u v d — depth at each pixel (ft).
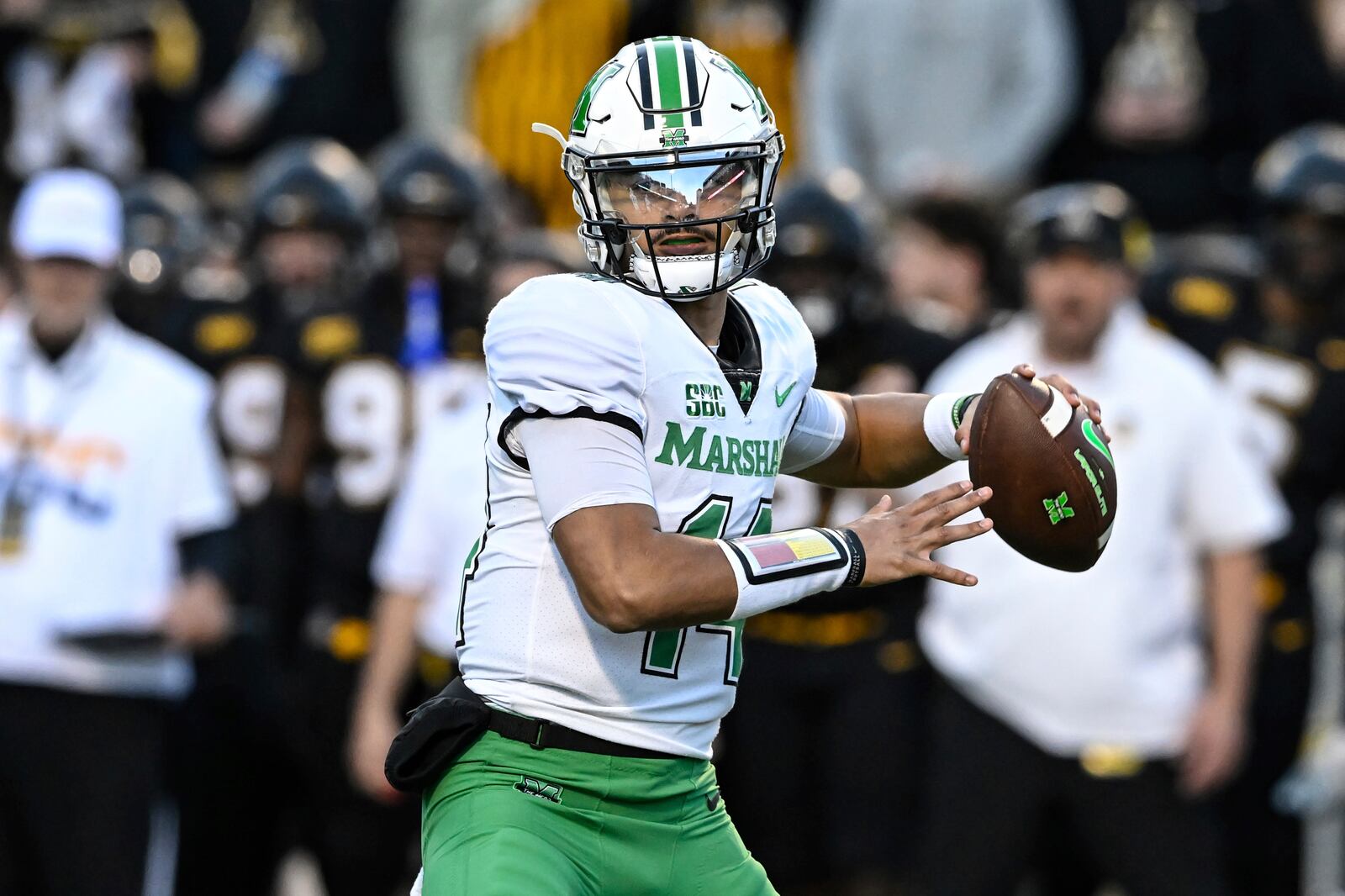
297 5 121.49
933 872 69.00
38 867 68.90
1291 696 77.36
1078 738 67.97
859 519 42.55
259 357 81.51
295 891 90.27
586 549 40.57
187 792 77.15
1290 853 77.87
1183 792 68.54
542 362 41.52
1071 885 76.84
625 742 43.32
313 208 83.51
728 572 40.57
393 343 77.71
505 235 94.68
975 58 110.52
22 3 116.67
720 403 42.78
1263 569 77.41
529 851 42.37
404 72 120.37
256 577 78.69
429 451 71.26
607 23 114.42
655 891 44.24
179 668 71.67
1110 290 68.49
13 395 70.33
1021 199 109.40
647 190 41.93
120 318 84.89
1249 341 79.20
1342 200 76.95
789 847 73.36
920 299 86.74
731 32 115.65
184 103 122.31
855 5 111.04
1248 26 113.39
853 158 111.86
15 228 78.48
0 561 69.05
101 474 69.87
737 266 42.73
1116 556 67.92
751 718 72.95
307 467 79.05
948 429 46.29
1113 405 68.54
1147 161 112.57
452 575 70.64
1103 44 112.68
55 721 68.59
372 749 70.33
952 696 69.77
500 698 43.39
